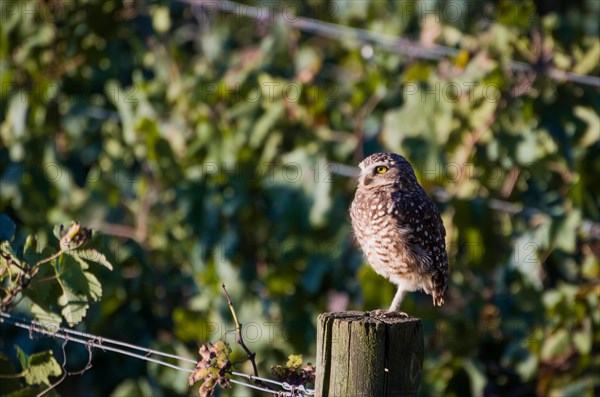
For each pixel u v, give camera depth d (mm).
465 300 11625
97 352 12016
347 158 12297
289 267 11727
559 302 10867
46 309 7734
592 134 11469
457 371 11289
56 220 13109
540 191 11922
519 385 11867
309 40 15000
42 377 7969
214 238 12047
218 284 11797
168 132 12633
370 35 12625
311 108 12188
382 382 5984
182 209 12227
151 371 11641
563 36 12086
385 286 10945
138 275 12461
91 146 13781
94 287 7488
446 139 11188
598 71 11820
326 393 6090
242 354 11445
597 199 11914
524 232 11453
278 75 13352
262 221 12281
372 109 12367
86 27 13648
